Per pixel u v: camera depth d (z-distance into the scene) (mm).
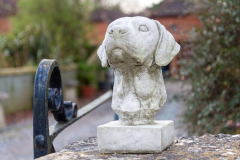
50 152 1989
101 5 22172
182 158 1762
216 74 3535
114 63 1888
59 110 2262
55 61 2131
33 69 8656
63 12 11797
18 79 8086
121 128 1906
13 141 5504
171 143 2125
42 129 1919
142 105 1969
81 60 12562
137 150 1889
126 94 1992
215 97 3781
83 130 6379
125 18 1959
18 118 7348
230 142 2125
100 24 18812
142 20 1933
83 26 12484
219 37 3416
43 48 9539
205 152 1888
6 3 18031
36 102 1926
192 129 4027
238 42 3473
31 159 4492
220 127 3746
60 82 2285
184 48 3973
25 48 9383
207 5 3613
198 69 3830
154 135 1870
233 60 3455
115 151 1920
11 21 12250
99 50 2098
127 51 1800
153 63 1968
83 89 11297
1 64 8773
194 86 3844
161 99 2037
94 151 2012
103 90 13164
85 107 2967
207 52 3662
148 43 1876
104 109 9008
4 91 7551
